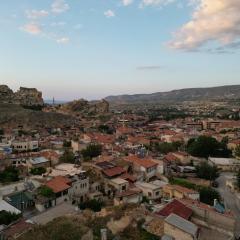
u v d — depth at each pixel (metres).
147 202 74.94
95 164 93.19
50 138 172.25
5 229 50.41
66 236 42.09
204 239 48.25
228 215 53.38
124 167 97.19
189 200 61.91
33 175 91.44
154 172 101.00
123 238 45.72
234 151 147.62
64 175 82.06
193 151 142.12
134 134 197.00
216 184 105.69
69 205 68.31
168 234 46.12
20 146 144.25
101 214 57.28
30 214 63.34
